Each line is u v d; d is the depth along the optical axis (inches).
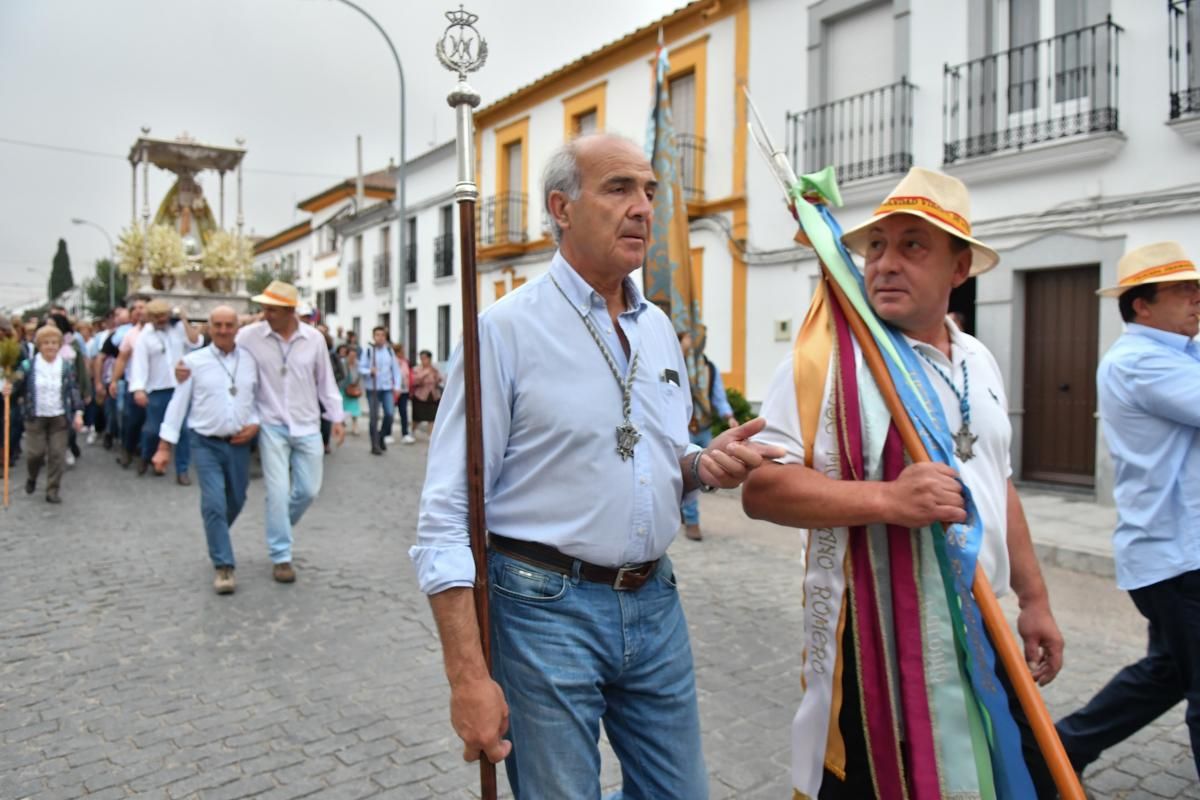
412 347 912.3
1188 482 99.5
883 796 69.2
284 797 111.3
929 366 75.6
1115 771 119.4
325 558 236.7
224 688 146.7
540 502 69.2
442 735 129.2
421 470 418.6
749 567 234.1
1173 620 98.9
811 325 76.5
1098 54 304.5
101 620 182.4
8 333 367.6
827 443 72.0
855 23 404.8
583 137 73.0
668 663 74.9
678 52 504.4
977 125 345.4
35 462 326.3
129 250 689.0
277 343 209.3
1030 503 303.7
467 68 67.9
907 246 72.8
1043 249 323.0
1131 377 103.5
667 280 289.6
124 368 395.5
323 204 1302.9
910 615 69.3
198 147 729.0
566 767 67.7
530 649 68.7
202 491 200.8
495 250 679.1
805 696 75.6
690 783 75.4
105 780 115.6
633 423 71.0
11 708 138.6
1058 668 82.5
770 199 448.5
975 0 344.5
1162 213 289.3
